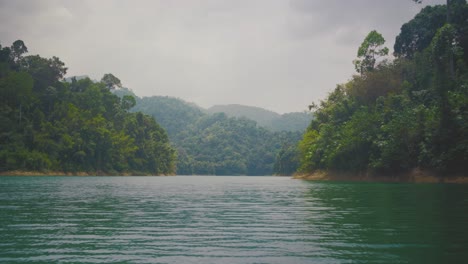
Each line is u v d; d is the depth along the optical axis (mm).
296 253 9367
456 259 8727
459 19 67625
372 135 61938
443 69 55938
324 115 90938
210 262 8547
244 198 27000
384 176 60156
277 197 27734
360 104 79875
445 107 48500
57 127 110688
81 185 46344
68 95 127438
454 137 47656
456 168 48812
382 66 81312
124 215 16594
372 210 18016
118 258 8906
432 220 14461
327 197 26609
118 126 139625
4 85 105688
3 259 8773
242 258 8891
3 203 21422
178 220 15055
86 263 8453
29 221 14586
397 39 85312
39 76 130000
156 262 8531
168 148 161500
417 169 54094
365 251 9539
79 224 13906
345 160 68375
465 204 20188
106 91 149750
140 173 140625
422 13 81188
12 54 135000
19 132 102250
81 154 110562
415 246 10055
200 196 29203
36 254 9273
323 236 11516
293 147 166750
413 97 63656
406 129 54469
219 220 15094
